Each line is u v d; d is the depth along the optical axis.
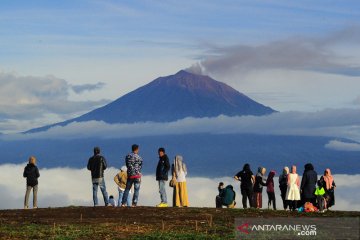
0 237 32.38
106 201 44.38
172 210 40.50
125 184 46.41
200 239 32.22
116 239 32.09
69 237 32.47
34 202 45.12
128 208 41.31
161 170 43.91
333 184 43.03
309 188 42.50
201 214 39.12
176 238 32.38
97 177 44.06
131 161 43.06
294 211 41.22
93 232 33.62
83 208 41.41
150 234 33.03
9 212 40.19
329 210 42.59
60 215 38.88
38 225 35.62
